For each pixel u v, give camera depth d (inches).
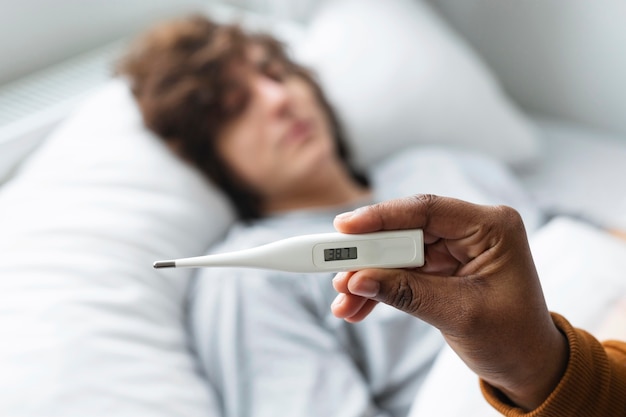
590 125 61.9
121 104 48.6
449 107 54.1
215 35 48.8
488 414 26.0
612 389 21.5
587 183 53.2
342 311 20.7
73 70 57.0
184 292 41.7
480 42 64.5
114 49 60.1
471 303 19.9
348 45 54.6
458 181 46.4
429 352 37.7
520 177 55.1
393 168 49.5
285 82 48.2
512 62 63.7
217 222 46.1
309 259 20.1
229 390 36.9
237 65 47.1
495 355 20.6
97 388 33.1
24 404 31.3
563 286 29.0
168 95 45.9
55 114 50.8
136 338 36.4
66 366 33.1
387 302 20.1
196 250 43.8
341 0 58.1
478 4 62.7
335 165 48.7
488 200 44.8
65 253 38.6
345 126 52.2
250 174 46.4
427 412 27.6
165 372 35.8
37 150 49.9
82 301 36.4
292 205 47.4
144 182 43.9
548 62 61.5
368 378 38.8
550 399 21.2
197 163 46.5
